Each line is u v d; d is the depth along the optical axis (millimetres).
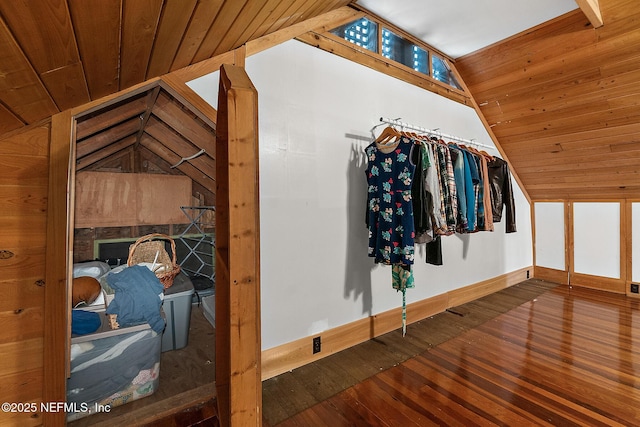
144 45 1041
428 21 2471
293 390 1775
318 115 2117
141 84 1442
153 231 3623
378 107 2473
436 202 2119
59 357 1271
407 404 1648
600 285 3725
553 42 2545
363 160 2373
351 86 2299
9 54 673
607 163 3217
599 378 1860
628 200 3500
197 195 3857
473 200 2496
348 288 2285
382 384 1828
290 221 1986
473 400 1673
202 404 1672
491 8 2309
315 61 2098
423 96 2818
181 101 1621
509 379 1865
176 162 3377
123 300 1709
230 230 865
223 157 1308
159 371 1875
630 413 1555
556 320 2777
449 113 3074
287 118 1965
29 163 1205
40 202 1230
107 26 786
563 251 4047
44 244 1242
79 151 2523
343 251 2256
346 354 2174
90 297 1877
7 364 1193
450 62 3139
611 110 2711
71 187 1352
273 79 1896
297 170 2014
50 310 1255
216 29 1276
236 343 876
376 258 2168
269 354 1891
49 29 660
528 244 4285
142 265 2092
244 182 879
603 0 2121
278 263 1938
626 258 3527
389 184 2092
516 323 2713
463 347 2273
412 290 2756
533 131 3328
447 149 2301
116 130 2525
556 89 2826
